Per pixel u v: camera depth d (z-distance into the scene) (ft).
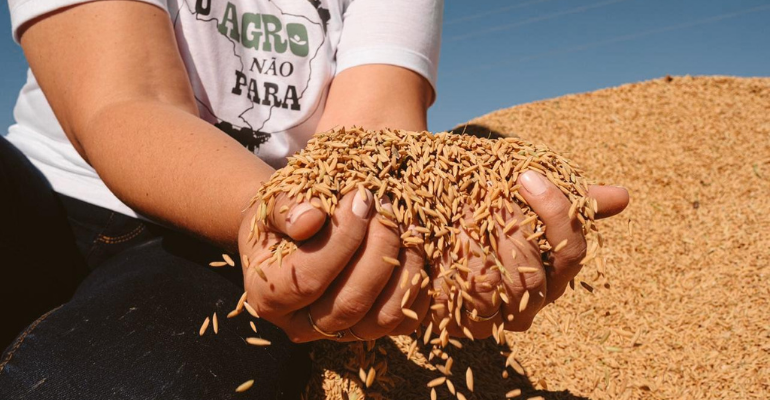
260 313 3.39
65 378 3.92
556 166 3.92
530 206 3.56
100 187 5.74
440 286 3.50
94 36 4.44
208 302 4.70
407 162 3.86
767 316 9.21
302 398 5.82
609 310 9.34
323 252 2.98
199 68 5.69
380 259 3.09
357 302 3.14
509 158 3.89
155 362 4.06
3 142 5.42
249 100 5.98
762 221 12.91
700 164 16.33
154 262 5.12
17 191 5.30
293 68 6.18
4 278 5.31
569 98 21.71
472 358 7.32
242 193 3.56
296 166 3.44
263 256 3.23
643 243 12.14
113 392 3.87
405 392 6.20
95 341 4.16
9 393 3.91
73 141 4.67
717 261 11.37
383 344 6.97
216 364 4.27
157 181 3.81
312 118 6.33
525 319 3.68
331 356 6.54
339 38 6.57
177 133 3.96
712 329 8.96
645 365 7.97
